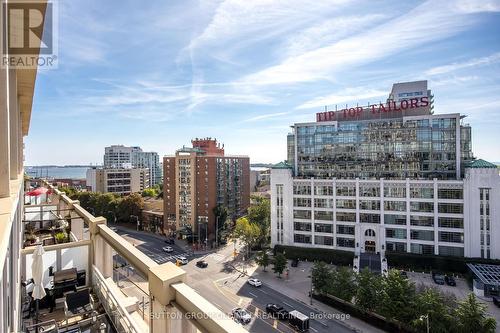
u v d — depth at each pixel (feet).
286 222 183.73
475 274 128.57
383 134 176.55
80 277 31.07
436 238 153.48
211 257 181.57
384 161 174.60
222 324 9.85
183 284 13.08
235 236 192.13
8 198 17.72
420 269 149.07
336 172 185.37
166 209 236.02
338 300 114.01
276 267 143.13
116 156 498.69
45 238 43.29
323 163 188.96
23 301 30.66
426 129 167.43
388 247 162.91
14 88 26.09
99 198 265.75
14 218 19.79
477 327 77.51
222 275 149.38
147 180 394.52
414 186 158.61
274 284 136.77
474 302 81.92
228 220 239.09
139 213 254.27
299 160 195.31
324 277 118.11
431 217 154.92
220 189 236.22
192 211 223.71
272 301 119.34
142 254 16.98
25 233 46.60
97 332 22.12
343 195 172.76
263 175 567.59
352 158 182.80
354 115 191.93
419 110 176.55
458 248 149.59
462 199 149.48
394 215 162.09
